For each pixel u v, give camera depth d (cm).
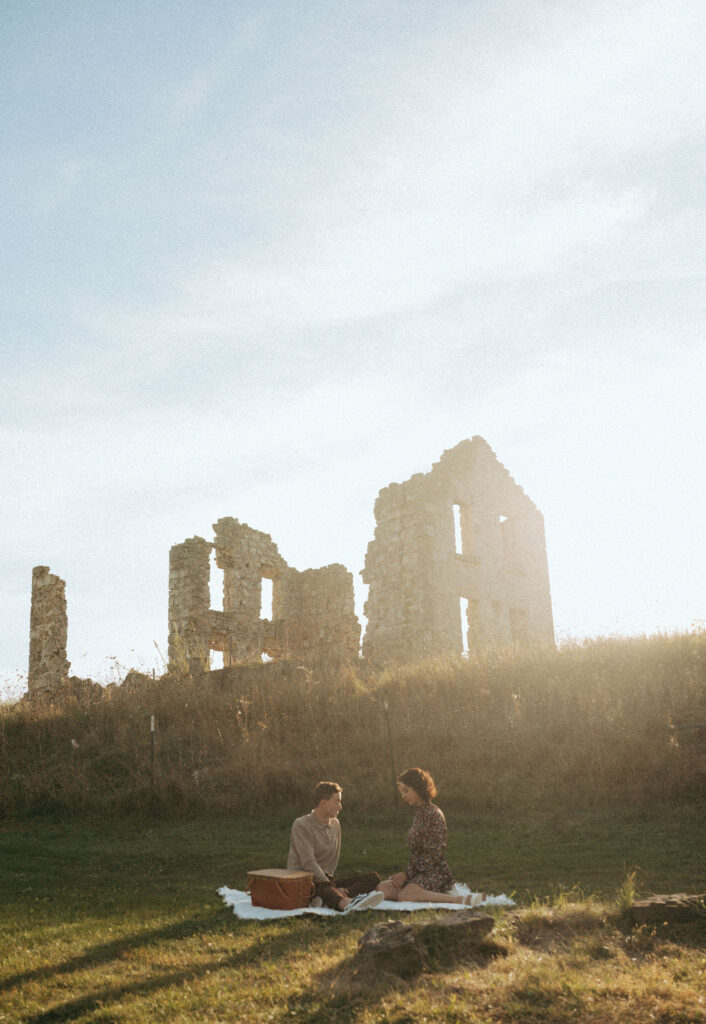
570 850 1050
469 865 980
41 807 1481
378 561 2905
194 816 1394
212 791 1461
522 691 1675
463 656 2033
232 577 3106
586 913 600
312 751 1581
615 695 1560
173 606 2942
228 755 1583
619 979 478
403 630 2773
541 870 945
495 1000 459
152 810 1422
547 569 3369
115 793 1489
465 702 1673
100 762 1641
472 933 558
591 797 1270
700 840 1058
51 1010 491
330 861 808
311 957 564
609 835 1112
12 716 1911
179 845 1188
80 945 644
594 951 539
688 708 1438
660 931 571
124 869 1041
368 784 1427
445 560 2848
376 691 1822
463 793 1339
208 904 804
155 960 591
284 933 646
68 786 1531
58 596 2839
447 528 2894
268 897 748
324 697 1814
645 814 1183
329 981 505
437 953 538
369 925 663
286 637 3241
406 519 2844
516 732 1505
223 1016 464
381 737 1575
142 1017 469
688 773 1255
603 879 882
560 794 1295
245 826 1314
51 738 1805
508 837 1137
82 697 2086
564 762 1370
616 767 1321
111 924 719
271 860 1063
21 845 1218
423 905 725
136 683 2036
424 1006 451
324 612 3281
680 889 821
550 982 472
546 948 556
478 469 3128
